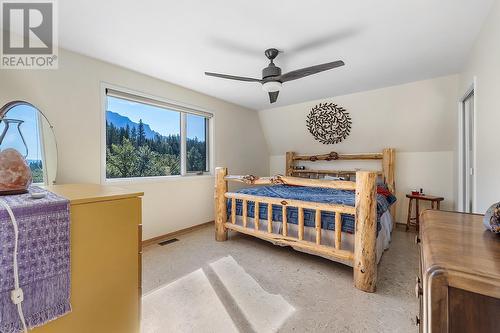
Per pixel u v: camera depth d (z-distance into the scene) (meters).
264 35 2.04
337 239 2.14
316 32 1.99
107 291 1.07
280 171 5.43
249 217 2.95
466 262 0.58
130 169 2.99
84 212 0.99
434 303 0.55
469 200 2.80
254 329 1.51
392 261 2.54
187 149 3.69
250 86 3.42
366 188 1.94
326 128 4.33
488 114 1.81
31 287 0.84
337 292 1.93
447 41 2.14
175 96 3.36
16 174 0.98
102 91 2.59
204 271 2.29
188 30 1.97
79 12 1.73
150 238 3.07
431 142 3.67
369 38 2.09
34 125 2.04
